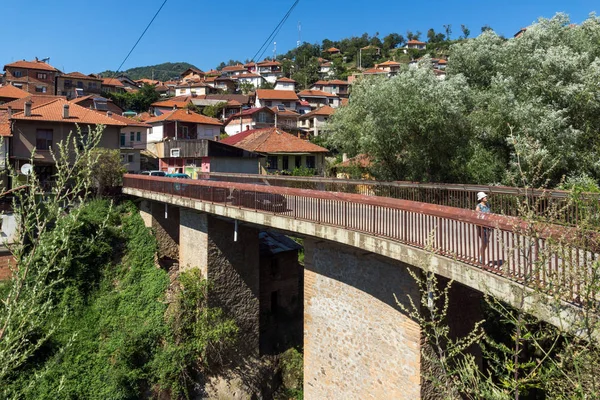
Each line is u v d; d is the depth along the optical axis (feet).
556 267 14.62
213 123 159.74
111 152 82.38
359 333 35.78
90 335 55.21
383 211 30.09
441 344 31.14
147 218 74.43
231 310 60.18
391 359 32.71
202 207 53.47
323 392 39.70
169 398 52.65
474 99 59.00
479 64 68.54
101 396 49.29
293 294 74.33
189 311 57.31
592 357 12.92
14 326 16.69
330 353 38.88
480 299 34.22
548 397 13.57
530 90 55.26
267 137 119.55
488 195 37.93
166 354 53.47
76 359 51.62
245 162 110.22
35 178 17.22
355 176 75.25
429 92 54.13
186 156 110.11
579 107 52.70
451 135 55.16
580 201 14.92
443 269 25.03
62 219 17.72
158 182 67.46
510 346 34.04
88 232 66.44
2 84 211.61
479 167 55.72
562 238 13.99
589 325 12.27
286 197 40.32
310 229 36.70
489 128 55.01
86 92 230.68
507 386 13.57
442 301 31.12
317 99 262.26
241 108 222.07
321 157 120.16
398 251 28.32
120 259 67.41
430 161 57.93
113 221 72.18
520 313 13.75
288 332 67.92
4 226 57.57
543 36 61.93
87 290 60.95
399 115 53.78
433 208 25.68
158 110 215.10
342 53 438.81
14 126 83.35
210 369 57.00
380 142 58.54
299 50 458.50
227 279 59.88
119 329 56.13
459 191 43.29
